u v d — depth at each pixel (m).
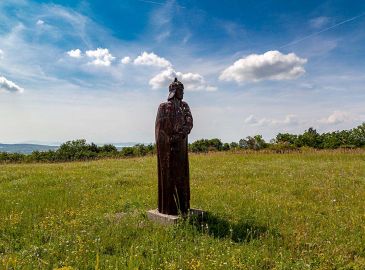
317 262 6.61
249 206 10.61
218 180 15.93
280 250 7.13
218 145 48.94
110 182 15.75
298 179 16.17
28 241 7.92
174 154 9.10
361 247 7.35
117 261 6.44
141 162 26.30
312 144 43.31
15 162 39.12
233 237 8.05
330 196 12.29
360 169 19.72
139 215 9.62
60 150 44.25
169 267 6.16
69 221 9.40
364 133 43.34
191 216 8.99
